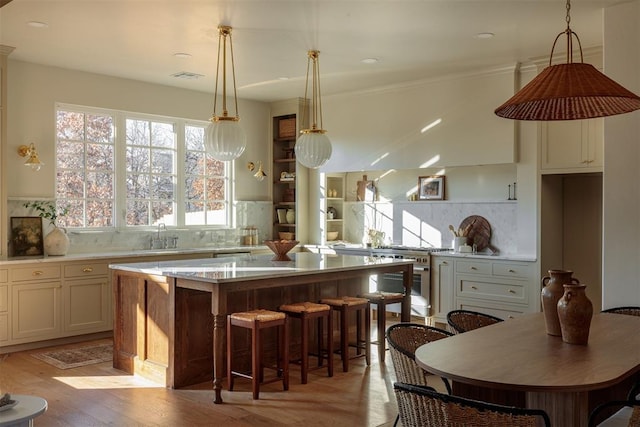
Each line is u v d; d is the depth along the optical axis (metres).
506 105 2.54
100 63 6.06
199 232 7.48
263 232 8.21
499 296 6.09
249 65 6.14
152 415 3.82
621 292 4.38
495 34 5.05
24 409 2.38
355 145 7.47
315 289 5.38
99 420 3.72
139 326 4.72
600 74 2.43
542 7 4.38
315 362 5.21
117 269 4.88
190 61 5.96
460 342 2.88
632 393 2.76
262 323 4.18
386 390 4.36
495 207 6.70
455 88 6.54
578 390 2.18
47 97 6.13
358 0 4.23
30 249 5.91
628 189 4.33
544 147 5.87
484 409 2.07
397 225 7.64
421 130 6.83
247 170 8.04
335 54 5.68
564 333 2.87
